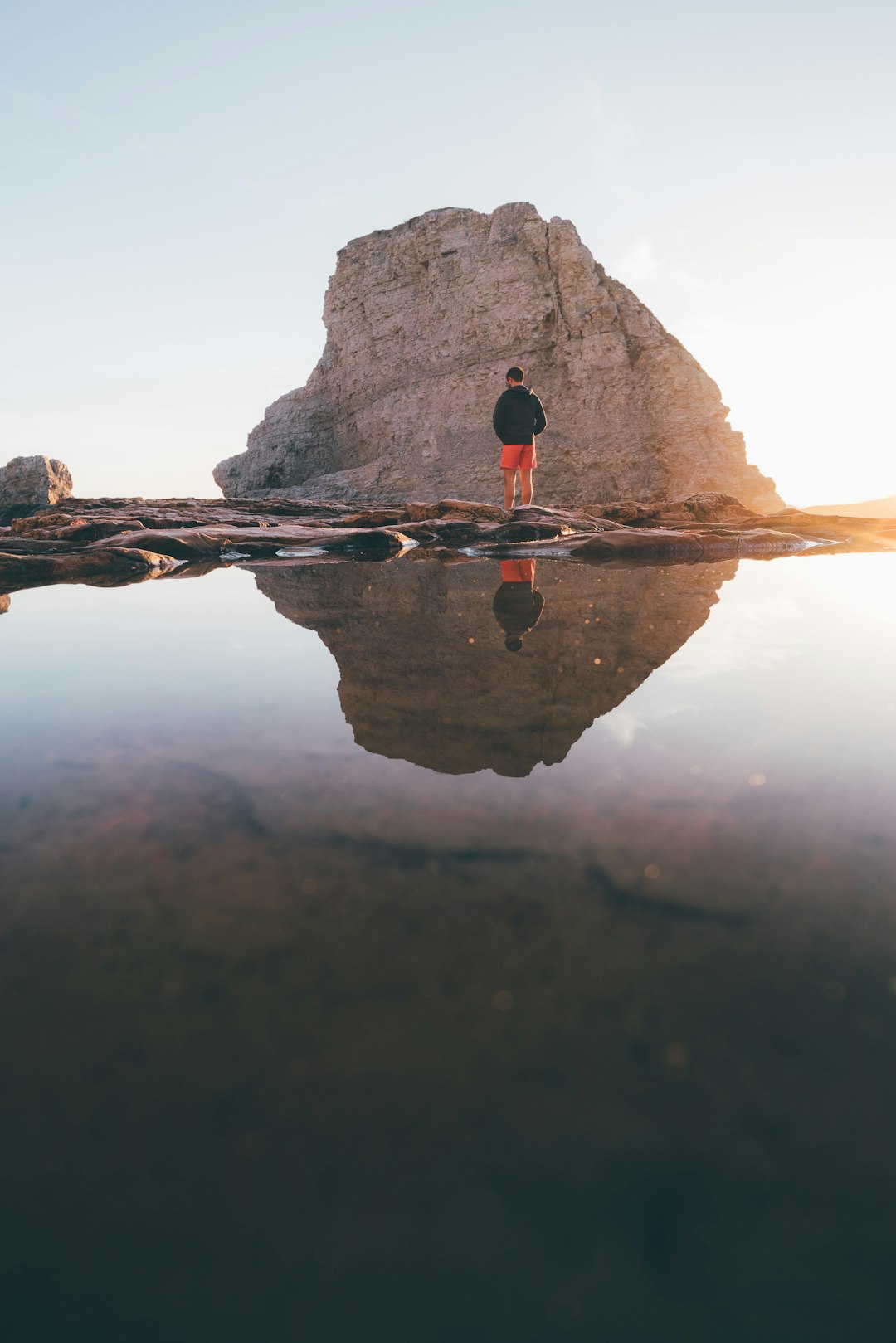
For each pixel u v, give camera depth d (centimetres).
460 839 79
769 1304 34
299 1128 44
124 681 156
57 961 59
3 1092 47
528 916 64
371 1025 51
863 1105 44
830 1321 34
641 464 2648
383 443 3259
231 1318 34
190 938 62
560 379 2783
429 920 64
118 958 59
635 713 125
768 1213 39
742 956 58
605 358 2670
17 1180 41
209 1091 46
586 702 133
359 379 3347
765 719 120
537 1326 33
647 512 1112
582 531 774
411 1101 45
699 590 304
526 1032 51
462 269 2950
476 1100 45
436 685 147
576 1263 36
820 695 135
